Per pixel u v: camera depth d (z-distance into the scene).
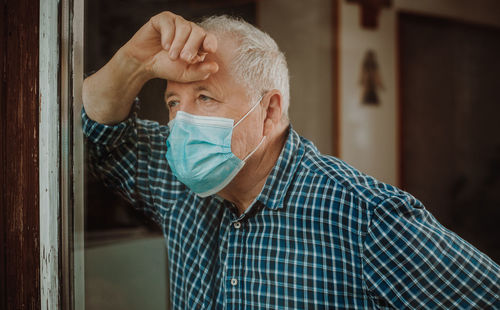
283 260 0.97
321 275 0.94
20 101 0.92
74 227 0.88
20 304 0.95
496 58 4.03
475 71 4.00
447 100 3.93
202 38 0.85
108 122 1.09
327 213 0.95
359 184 0.95
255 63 0.96
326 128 3.62
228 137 0.95
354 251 0.91
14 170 0.95
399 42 3.70
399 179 3.79
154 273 2.27
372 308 0.93
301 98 3.70
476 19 3.92
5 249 0.98
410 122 3.82
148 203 1.23
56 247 0.87
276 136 1.06
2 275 0.99
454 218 3.97
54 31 0.85
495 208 4.02
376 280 0.90
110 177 1.20
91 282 1.95
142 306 2.18
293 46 3.67
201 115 0.95
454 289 0.85
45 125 0.87
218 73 0.93
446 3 3.81
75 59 0.87
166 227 1.20
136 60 0.99
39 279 0.90
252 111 0.97
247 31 0.97
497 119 4.05
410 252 0.85
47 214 0.87
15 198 0.95
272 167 1.05
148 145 1.21
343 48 3.56
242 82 0.95
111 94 1.04
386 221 0.87
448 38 3.89
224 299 1.05
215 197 1.14
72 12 0.86
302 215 0.97
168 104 1.01
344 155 3.60
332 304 0.93
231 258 1.03
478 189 4.03
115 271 2.09
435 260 0.85
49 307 0.88
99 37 2.76
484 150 4.04
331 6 3.52
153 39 0.97
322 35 3.58
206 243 1.13
